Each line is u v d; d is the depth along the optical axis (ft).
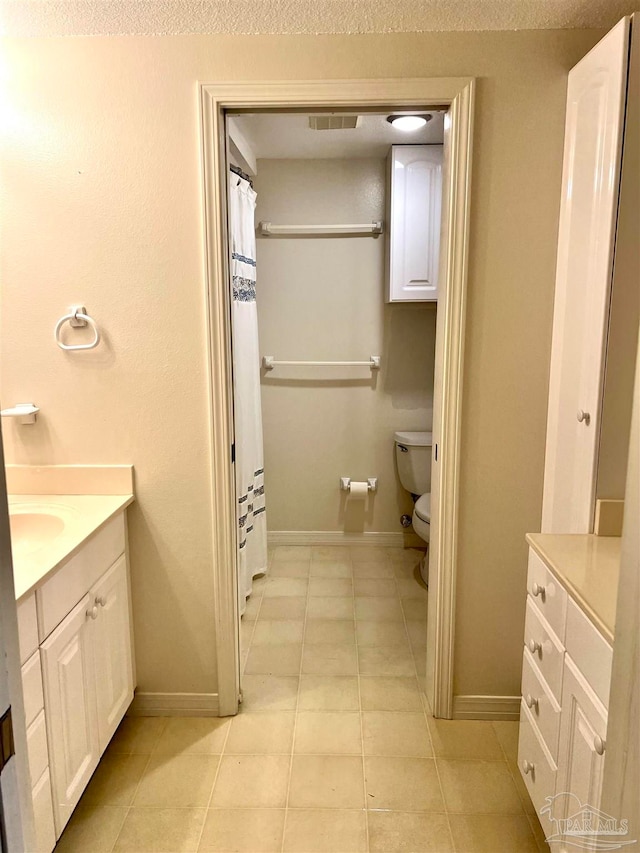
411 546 11.14
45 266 5.87
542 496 6.15
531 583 4.96
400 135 8.82
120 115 5.62
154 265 5.85
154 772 5.78
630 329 4.76
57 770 4.54
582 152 5.20
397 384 10.73
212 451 6.13
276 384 10.79
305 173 10.14
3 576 2.12
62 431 6.15
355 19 5.24
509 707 6.49
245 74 5.53
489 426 6.04
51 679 4.45
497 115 5.55
